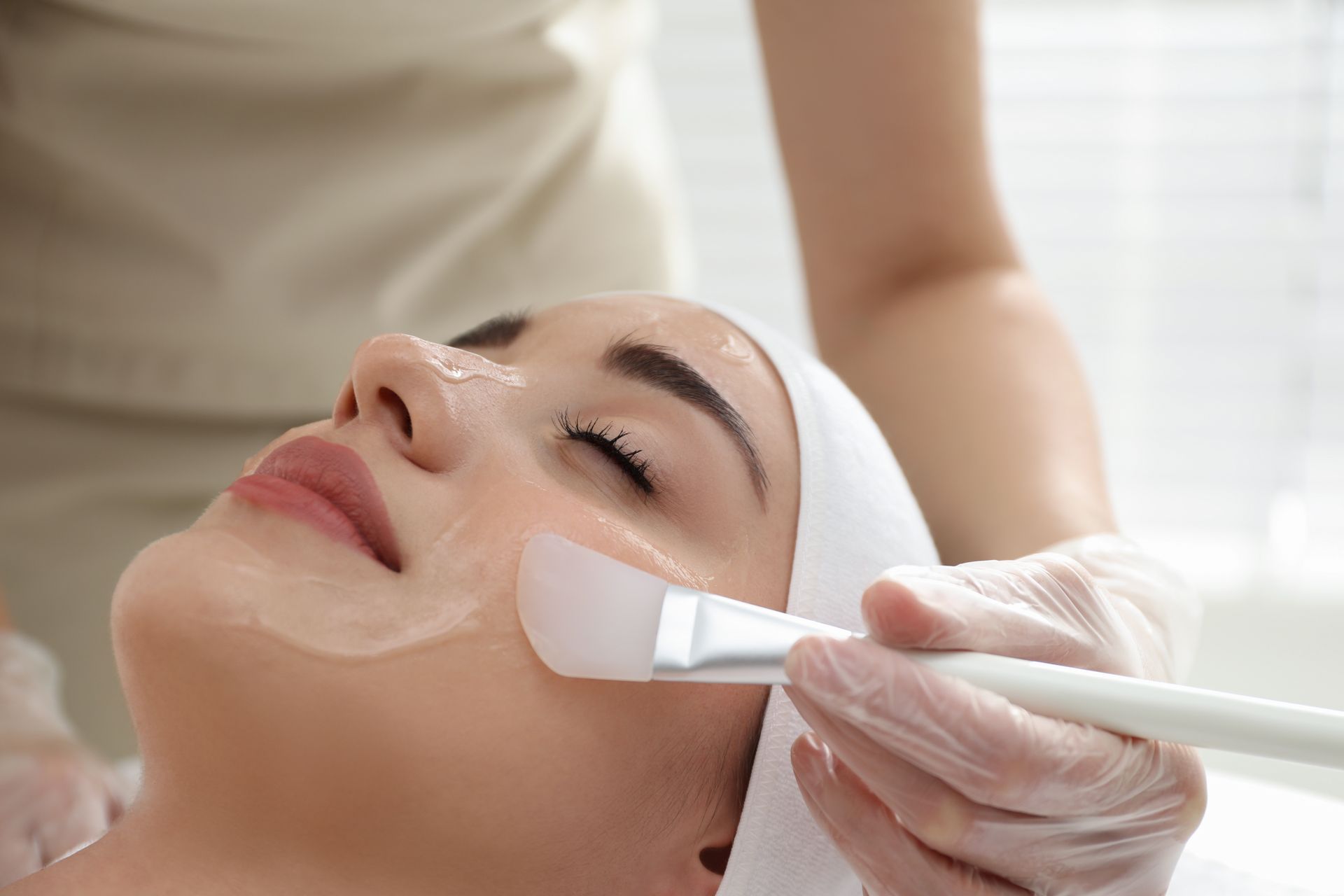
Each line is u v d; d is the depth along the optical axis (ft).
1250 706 2.00
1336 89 7.45
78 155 4.27
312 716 2.38
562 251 5.25
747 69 8.20
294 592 2.43
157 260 4.42
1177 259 7.82
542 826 2.52
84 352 4.50
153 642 2.39
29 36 4.12
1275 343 7.75
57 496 4.65
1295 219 7.62
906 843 2.38
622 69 5.67
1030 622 2.30
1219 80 7.57
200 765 2.46
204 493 4.85
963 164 4.38
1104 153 7.79
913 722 2.09
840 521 2.98
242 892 2.49
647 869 2.72
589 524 2.63
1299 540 7.69
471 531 2.56
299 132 4.50
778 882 2.81
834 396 3.27
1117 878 2.51
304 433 2.81
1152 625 3.18
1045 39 7.72
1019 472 3.79
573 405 2.93
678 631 2.22
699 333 3.18
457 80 4.70
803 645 2.08
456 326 5.05
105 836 2.65
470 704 2.42
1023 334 4.20
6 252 4.36
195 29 4.19
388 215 4.67
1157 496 8.02
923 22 4.23
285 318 4.58
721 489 2.89
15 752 3.70
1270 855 3.95
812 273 4.66
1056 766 2.18
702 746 2.71
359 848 2.46
